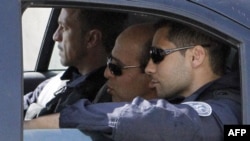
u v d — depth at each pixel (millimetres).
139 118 6648
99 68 9539
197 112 6871
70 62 9875
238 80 7344
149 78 8094
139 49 8273
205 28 6723
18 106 5961
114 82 8438
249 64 6727
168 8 6594
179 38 7395
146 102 6855
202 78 7449
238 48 6762
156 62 7504
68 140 6520
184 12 6648
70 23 9812
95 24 9625
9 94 5945
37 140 6375
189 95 7473
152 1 6547
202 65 7434
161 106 6777
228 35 6738
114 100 8547
